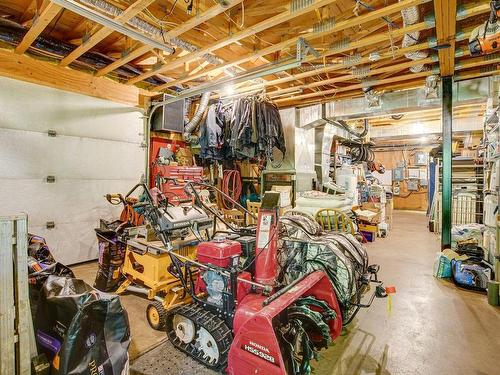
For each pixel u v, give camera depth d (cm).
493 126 355
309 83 475
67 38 377
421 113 678
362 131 804
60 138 390
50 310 152
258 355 147
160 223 243
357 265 246
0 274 135
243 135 461
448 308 279
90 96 420
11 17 329
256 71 348
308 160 589
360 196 718
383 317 261
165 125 497
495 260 297
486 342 221
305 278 193
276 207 205
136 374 183
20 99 355
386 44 329
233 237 231
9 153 346
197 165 586
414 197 1152
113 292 303
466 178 582
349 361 197
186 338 203
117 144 455
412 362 196
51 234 384
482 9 230
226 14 276
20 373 140
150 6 270
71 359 133
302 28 314
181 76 440
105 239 309
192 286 219
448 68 363
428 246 537
